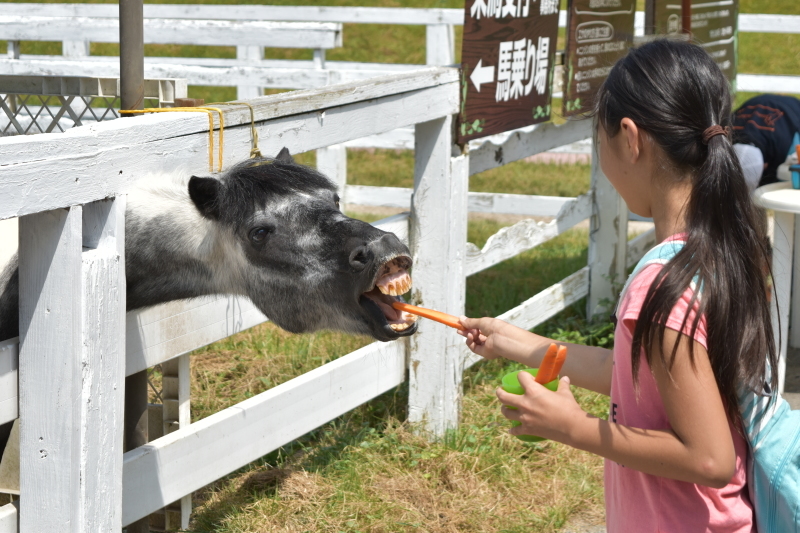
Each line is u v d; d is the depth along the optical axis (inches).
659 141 61.1
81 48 304.7
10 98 132.4
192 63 328.5
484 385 169.9
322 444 142.7
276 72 261.7
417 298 144.6
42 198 66.4
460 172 142.6
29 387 73.3
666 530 62.4
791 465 60.6
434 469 137.5
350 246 85.2
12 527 76.0
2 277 92.0
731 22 246.1
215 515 121.0
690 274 57.2
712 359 57.9
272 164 93.3
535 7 157.2
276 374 167.9
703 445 56.2
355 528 119.3
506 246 173.6
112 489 78.6
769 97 199.5
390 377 143.7
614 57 195.2
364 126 116.3
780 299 159.2
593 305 213.3
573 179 351.6
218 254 92.4
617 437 58.9
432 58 323.9
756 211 61.5
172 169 85.8
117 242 77.0
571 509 127.7
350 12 331.6
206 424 104.3
